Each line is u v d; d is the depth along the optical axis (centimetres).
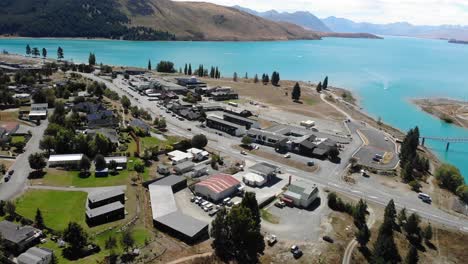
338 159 11462
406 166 10194
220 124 13788
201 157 10562
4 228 6169
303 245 6788
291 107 18575
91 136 10931
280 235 7069
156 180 8750
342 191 9275
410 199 9088
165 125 13450
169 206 7544
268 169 9756
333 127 15350
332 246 6819
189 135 12850
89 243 6138
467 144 15338
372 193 9288
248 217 6322
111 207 7162
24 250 5953
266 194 8738
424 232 7381
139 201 7838
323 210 8181
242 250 6378
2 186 8081
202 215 7544
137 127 12194
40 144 10075
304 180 9775
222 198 8325
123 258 5869
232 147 11988
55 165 9281
